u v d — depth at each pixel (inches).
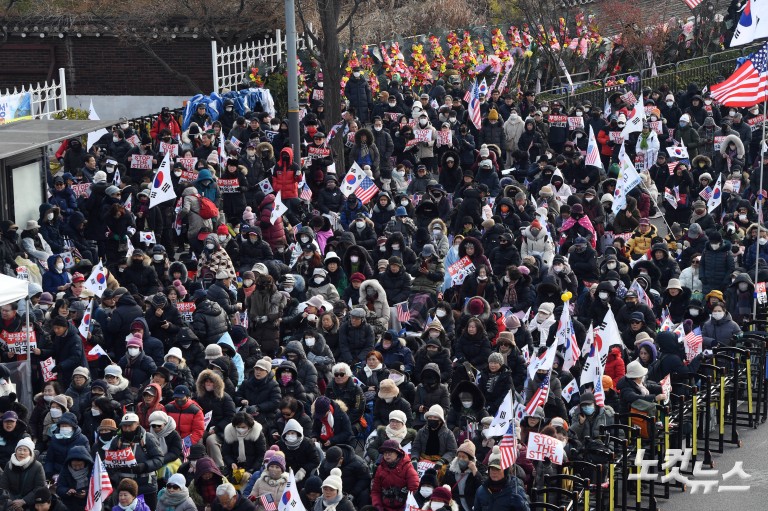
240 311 2289.6
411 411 1979.6
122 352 2185.0
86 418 1895.9
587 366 1959.9
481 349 2174.0
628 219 3019.2
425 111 3683.6
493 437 1866.4
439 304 2322.8
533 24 4990.2
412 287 2511.1
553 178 3309.5
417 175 3358.8
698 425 2250.2
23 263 2491.4
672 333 2192.4
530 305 2480.3
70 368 2078.0
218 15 4495.6
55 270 2454.5
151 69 4581.7
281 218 2795.3
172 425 1809.8
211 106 3614.7
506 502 1696.6
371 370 2052.2
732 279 2640.3
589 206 3046.3
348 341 2198.6
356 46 4564.5
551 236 2893.7
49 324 2169.0
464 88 4448.8
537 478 1860.2
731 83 3065.9
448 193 3307.1
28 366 2055.9
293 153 3262.8
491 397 2005.4
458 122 3769.7
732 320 2465.6
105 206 2790.4
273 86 4114.2
